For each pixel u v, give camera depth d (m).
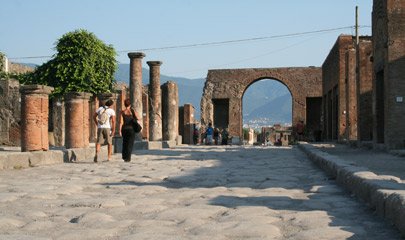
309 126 54.19
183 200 7.22
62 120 36.94
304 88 51.88
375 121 23.03
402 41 20.22
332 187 8.77
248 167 13.61
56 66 37.06
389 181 6.79
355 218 5.77
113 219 5.66
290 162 15.90
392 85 20.30
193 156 19.39
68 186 8.74
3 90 34.81
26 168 13.59
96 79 37.72
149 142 27.05
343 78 33.41
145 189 8.53
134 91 27.36
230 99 52.66
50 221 5.53
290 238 4.69
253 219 5.52
